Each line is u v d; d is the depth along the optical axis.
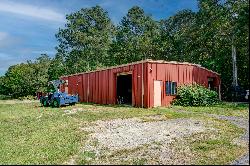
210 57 42.69
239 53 37.09
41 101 30.45
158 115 18.81
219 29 37.62
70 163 8.90
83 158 9.33
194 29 47.12
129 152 9.75
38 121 18.09
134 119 17.33
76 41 67.25
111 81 30.31
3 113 23.95
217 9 39.12
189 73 27.61
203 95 24.92
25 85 62.34
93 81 33.84
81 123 16.55
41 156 9.95
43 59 67.12
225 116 17.84
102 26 71.31
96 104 31.06
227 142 10.52
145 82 25.19
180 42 55.28
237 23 30.72
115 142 11.30
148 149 9.99
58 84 32.78
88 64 65.25
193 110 21.27
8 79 66.75
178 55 56.97
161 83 25.66
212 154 9.09
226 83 36.62
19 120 19.12
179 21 62.66
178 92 26.25
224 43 38.78
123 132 13.20
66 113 21.84
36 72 64.56
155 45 61.81
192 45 46.72
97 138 12.20
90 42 66.94
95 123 16.34
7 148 11.27
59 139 12.36
